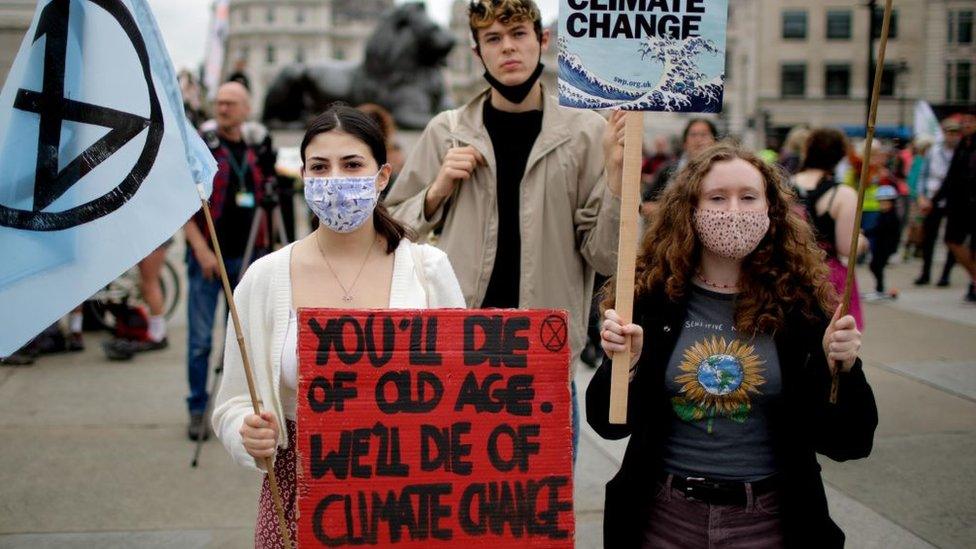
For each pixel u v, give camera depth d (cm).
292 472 253
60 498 456
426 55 2548
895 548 390
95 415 598
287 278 257
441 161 366
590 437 559
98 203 251
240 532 418
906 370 686
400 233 269
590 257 343
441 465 229
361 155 255
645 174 1205
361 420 229
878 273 1039
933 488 457
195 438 549
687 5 250
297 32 11212
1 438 548
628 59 251
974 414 578
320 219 253
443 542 228
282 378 251
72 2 251
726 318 257
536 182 346
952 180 983
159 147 249
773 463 252
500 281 353
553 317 235
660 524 260
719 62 251
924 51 4784
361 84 2570
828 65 5500
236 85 571
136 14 248
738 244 248
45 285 250
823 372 246
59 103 252
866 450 245
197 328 552
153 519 432
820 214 493
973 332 827
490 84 350
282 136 2852
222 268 236
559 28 252
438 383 231
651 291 265
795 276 254
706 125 697
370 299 258
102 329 873
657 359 257
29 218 250
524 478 230
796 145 918
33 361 745
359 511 227
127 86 251
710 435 253
